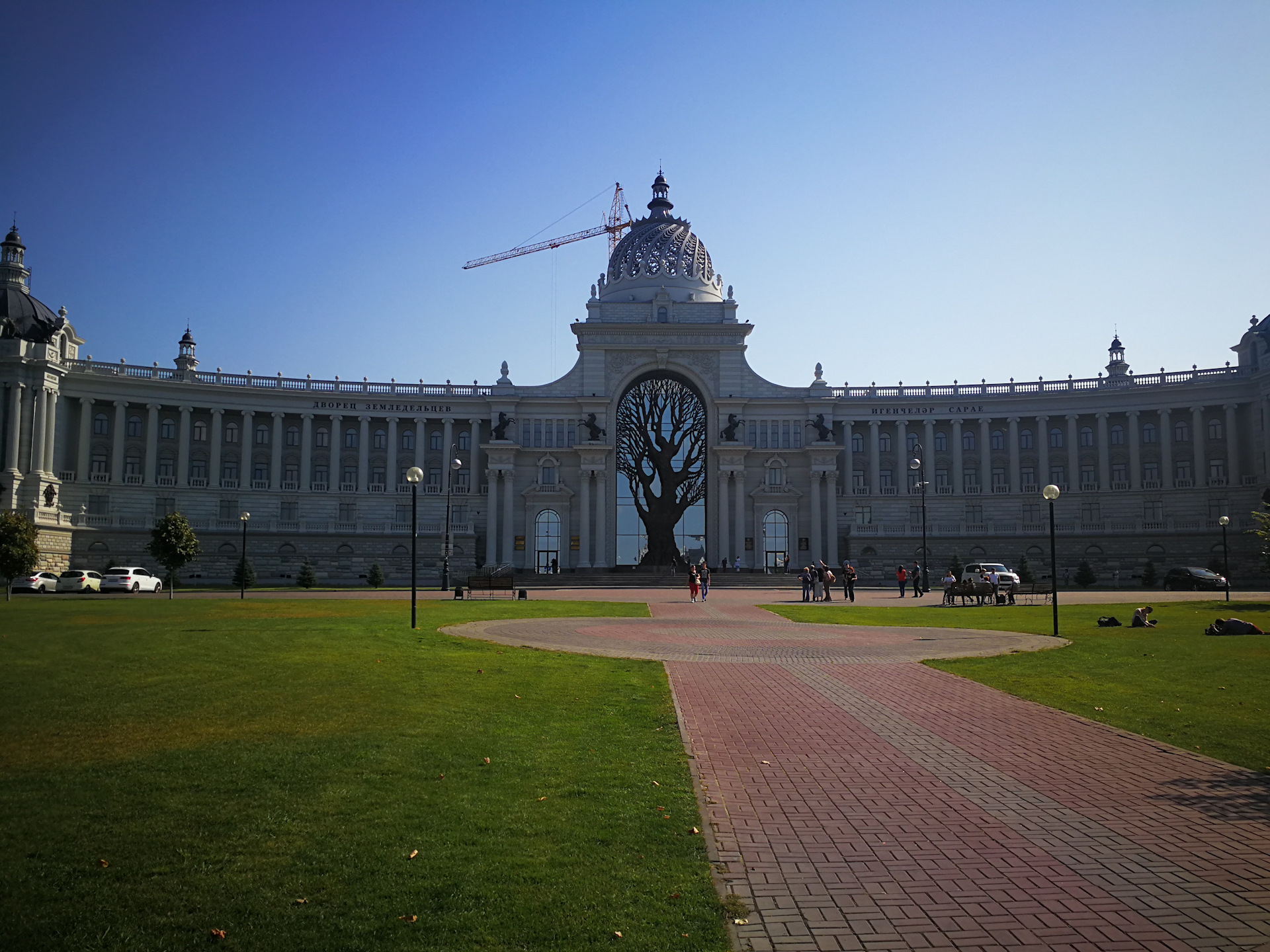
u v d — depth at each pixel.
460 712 19.11
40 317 103.88
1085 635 36.50
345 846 11.11
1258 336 103.88
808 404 116.75
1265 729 18.52
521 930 9.02
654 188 135.62
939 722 19.31
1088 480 112.94
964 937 9.12
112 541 101.69
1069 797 13.84
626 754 15.86
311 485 112.00
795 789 14.16
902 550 113.56
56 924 9.09
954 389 118.19
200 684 21.62
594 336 117.69
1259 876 10.76
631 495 117.00
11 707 18.86
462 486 115.62
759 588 93.38
